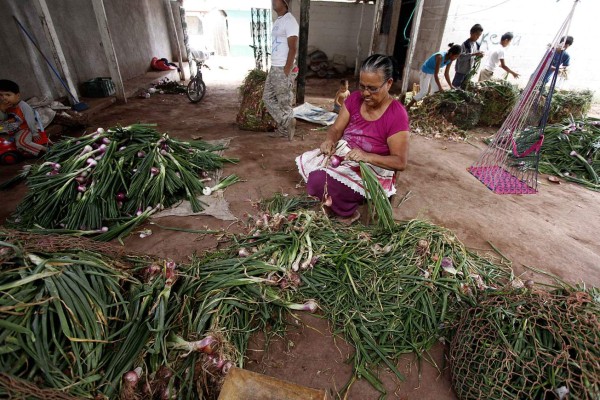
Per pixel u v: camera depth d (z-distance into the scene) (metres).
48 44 5.43
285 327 1.84
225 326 1.67
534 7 7.28
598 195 3.63
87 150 2.75
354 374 1.62
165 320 1.61
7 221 2.62
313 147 4.54
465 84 6.20
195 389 1.43
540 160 4.27
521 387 1.29
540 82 3.55
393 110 2.26
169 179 2.88
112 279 1.54
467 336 1.51
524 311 1.46
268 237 2.21
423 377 1.63
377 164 2.28
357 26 10.55
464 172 4.07
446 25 7.37
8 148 3.69
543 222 3.04
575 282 2.30
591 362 1.23
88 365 1.29
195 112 6.18
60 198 2.55
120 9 7.77
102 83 6.41
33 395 1.05
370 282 1.98
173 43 10.77
